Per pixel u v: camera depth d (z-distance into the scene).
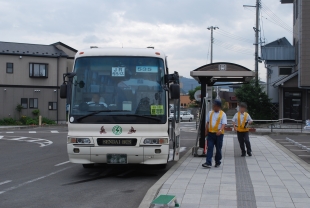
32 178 10.75
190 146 20.23
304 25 29.02
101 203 7.96
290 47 38.78
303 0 29.05
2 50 41.56
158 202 6.71
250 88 36.03
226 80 15.91
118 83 10.35
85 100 10.30
